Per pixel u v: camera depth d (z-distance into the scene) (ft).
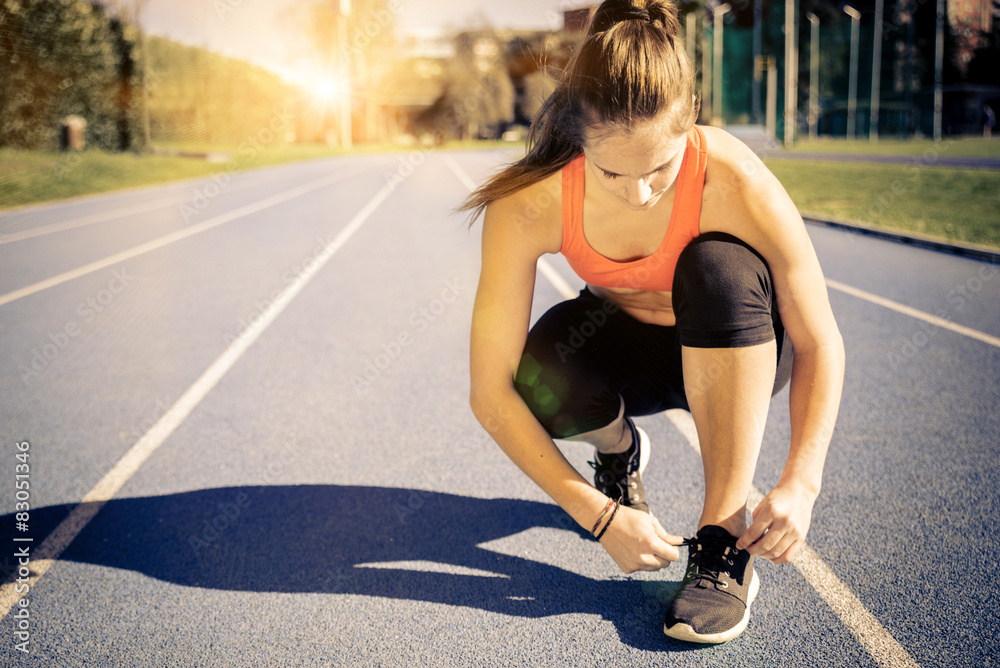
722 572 5.00
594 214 4.61
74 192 46.11
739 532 4.94
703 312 4.38
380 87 146.41
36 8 58.95
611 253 4.81
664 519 6.77
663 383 5.81
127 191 49.08
